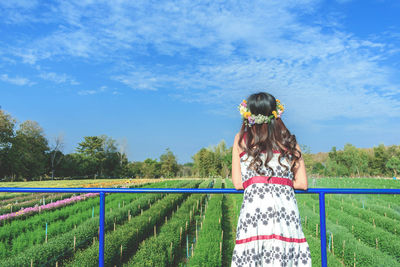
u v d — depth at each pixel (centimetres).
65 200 1781
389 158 5275
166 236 987
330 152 5306
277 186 248
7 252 888
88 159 7619
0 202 1952
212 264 785
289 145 252
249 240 241
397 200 1897
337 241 964
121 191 314
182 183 3509
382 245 975
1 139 5397
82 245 964
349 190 295
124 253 941
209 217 1290
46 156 6775
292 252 240
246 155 257
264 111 256
